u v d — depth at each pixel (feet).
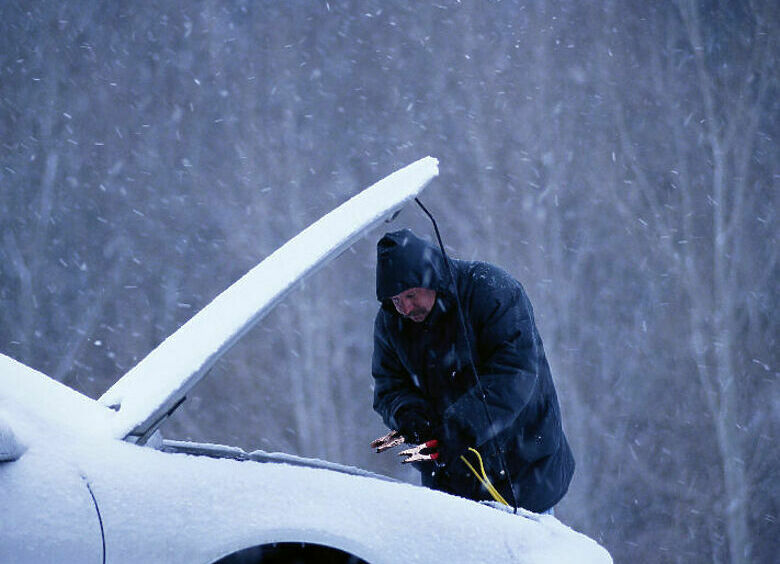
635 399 88.79
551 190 110.32
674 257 100.63
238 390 80.84
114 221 100.99
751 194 108.68
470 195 110.22
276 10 122.11
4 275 92.73
